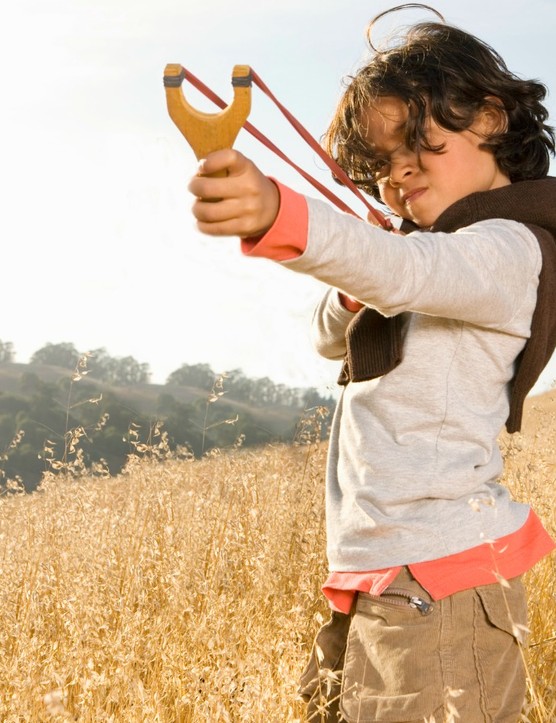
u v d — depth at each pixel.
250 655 2.54
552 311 1.87
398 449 1.85
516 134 2.03
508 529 1.89
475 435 1.85
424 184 1.97
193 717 2.46
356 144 1.98
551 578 3.35
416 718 1.78
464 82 1.94
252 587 3.38
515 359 1.94
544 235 1.86
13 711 2.46
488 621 1.83
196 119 1.24
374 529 1.83
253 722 2.28
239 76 1.24
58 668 2.79
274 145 1.56
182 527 3.76
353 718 1.88
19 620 3.13
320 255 1.35
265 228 1.32
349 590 1.90
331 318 2.23
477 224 1.81
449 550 1.79
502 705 1.87
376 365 1.89
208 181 1.23
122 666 2.62
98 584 3.27
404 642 1.80
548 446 4.54
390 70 1.95
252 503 3.96
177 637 2.96
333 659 2.15
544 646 2.83
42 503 3.84
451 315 1.63
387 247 1.45
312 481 3.85
